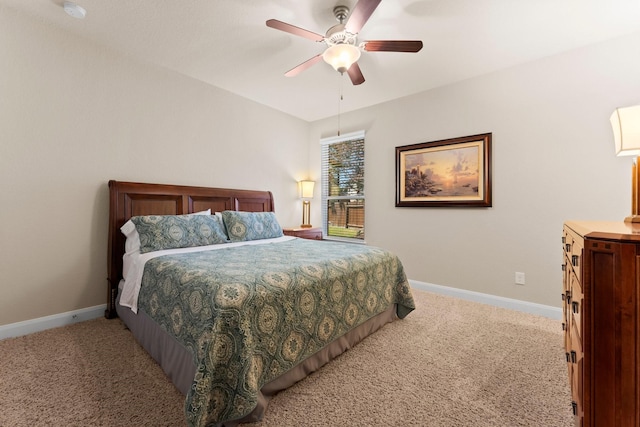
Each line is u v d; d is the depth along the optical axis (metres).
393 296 2.39
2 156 1.98
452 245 3.11
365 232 3.86
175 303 1.55
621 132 1.37
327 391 1.51
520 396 1.47
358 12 1.60
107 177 2.49
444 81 3.04
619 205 2.23
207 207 3.16
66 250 2.28
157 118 2.81
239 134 3.56
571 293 1.41
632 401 0.84
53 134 2.20
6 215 2.01
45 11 2.04
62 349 1.88
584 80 2.36
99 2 1.92
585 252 0.91
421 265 3.35
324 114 4.22
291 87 3.28
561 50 2.42
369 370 1.70
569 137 2.43
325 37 1.92
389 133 3.62
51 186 2.20
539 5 1.87
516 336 2.14
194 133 3.11
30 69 2.09
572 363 1.28
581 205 2.38
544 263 2.56
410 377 1.63
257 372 1.30
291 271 1.63
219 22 2.12
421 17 2.00
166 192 2.79
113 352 1.85
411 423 1.28
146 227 2.32
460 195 3.02
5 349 1.86
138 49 2.51
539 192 2.58
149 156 2.76
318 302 1.66
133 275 2.12
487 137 2.83
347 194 4.12
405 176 3.45
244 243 2.80
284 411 1.35
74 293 2.32
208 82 3.18
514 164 2.70
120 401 1.39
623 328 0.85
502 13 1.95
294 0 1.87
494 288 2.84
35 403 1.36
